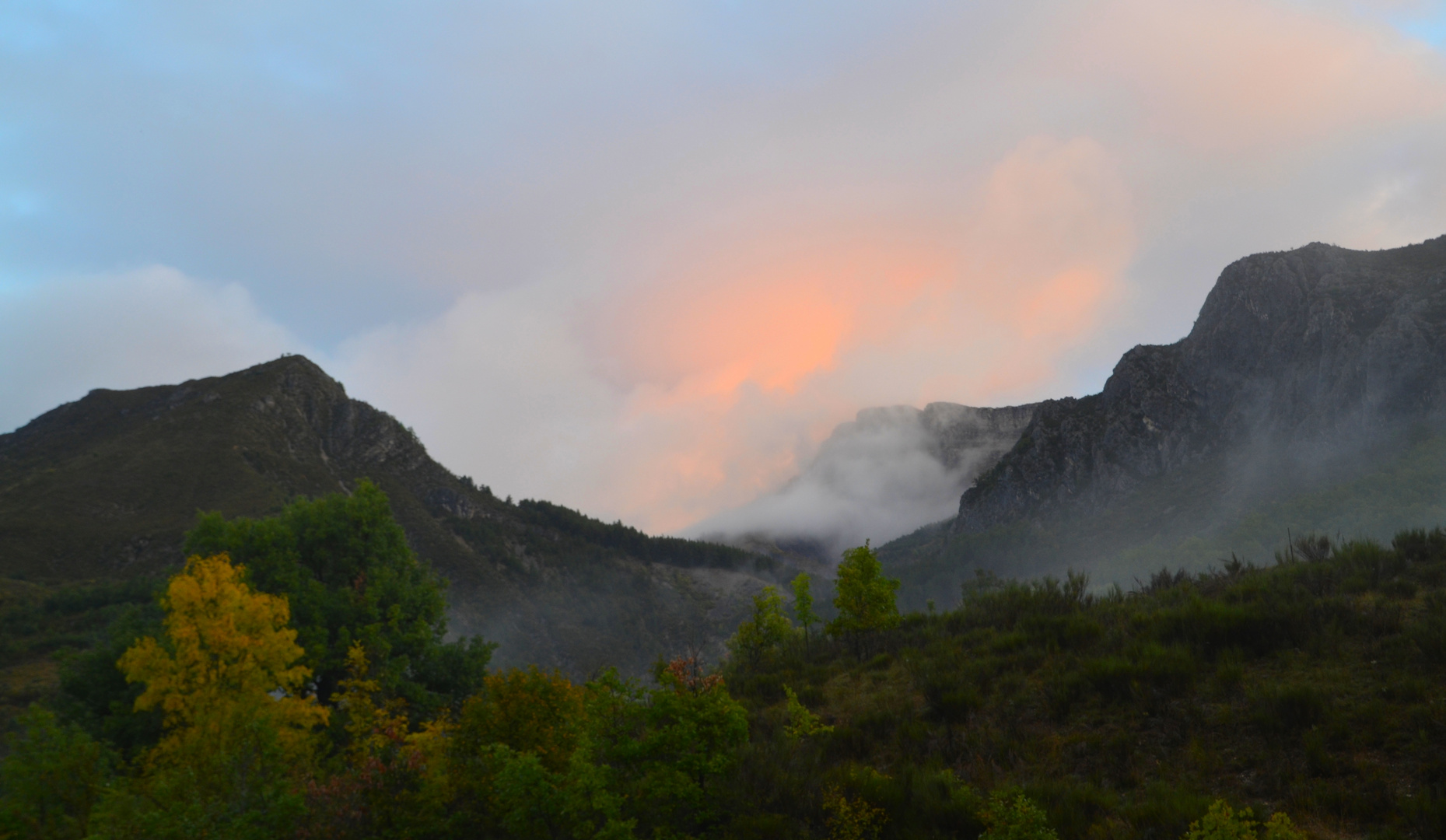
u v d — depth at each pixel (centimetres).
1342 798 755
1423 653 981
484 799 1009
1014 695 1221
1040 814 744
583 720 1049
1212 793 830
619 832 820
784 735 1195
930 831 862
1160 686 1114
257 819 898
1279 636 1159
